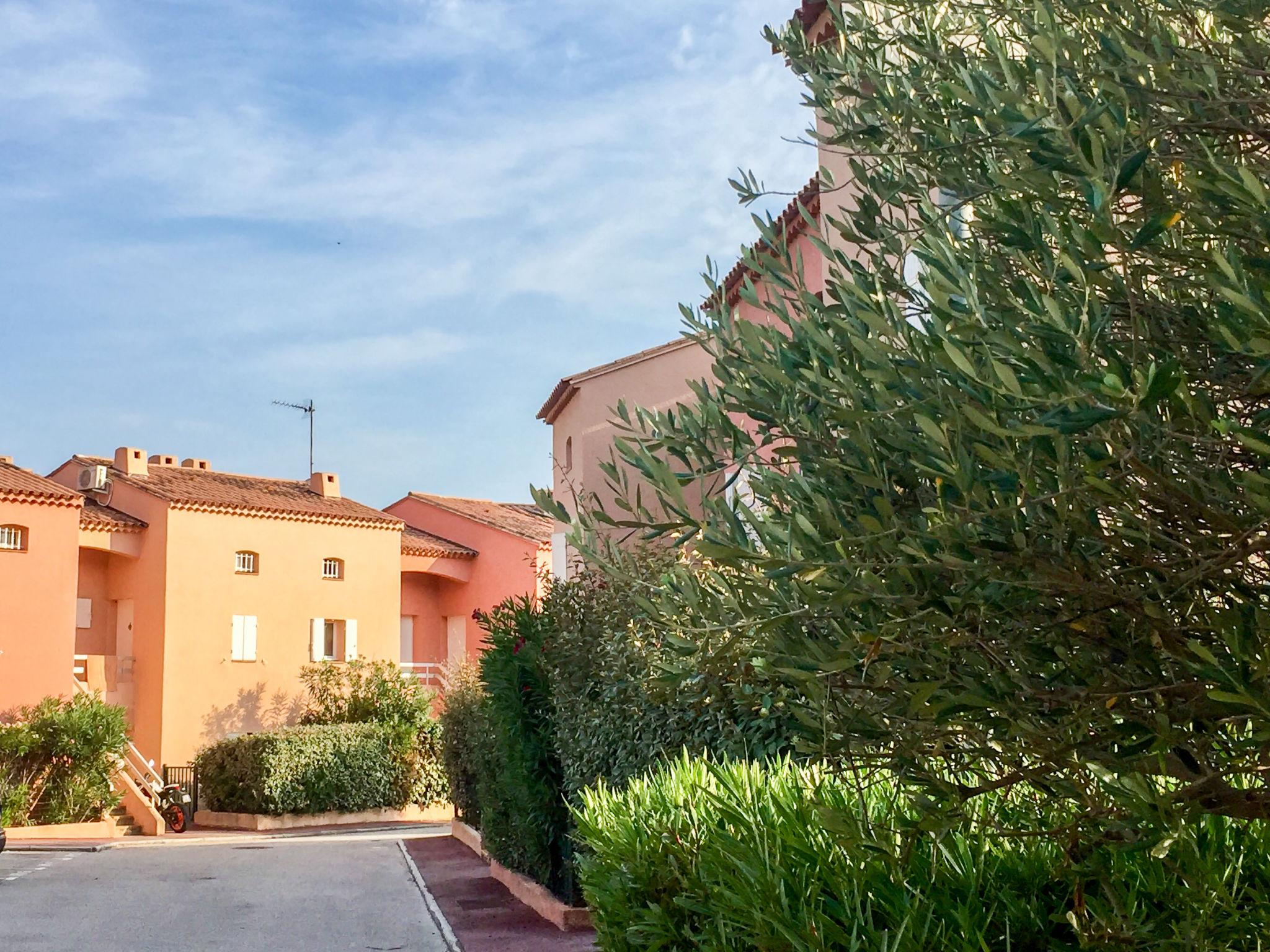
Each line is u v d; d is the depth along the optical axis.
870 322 1.97
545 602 10.18
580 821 5.14
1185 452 1.82
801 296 2.53
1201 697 2.02
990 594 1.95
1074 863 2.59
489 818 13.05
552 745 10.16
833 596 1.95
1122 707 2.05
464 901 11.48
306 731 24.50
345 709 27.56
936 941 2.92
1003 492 1.86
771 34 3.15
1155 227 1.78
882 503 1.94
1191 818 2.04
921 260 2.14
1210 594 2.06
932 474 1.94
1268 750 1.94
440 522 34.88
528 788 10.30
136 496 27.98
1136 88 2.10
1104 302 2.04
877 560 1.98
